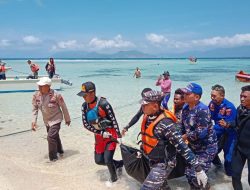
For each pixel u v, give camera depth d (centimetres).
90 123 508
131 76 3478
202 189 437
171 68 5672
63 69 5384
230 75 3603
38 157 673
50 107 623
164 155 400
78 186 523
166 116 393
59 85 2014
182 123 489
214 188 507
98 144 530
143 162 440
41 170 598
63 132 902
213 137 477
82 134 878
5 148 740
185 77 3309
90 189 512
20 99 1641
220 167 594
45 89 614
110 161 521
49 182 540
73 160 653
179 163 450
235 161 450
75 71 4662
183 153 384
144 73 4088
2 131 921
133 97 1689
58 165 624
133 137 836
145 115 412
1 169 596
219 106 539
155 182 396
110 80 2905
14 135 871
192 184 446
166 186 445
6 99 1641
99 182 539
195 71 4591
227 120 534
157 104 391
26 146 759
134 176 462
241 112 440
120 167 572
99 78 3170
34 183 534
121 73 4112
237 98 1625
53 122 633
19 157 671
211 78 3139
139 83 2578
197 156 477
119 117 1136
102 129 509
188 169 453
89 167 612
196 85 459
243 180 534
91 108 504
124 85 2406
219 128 544
